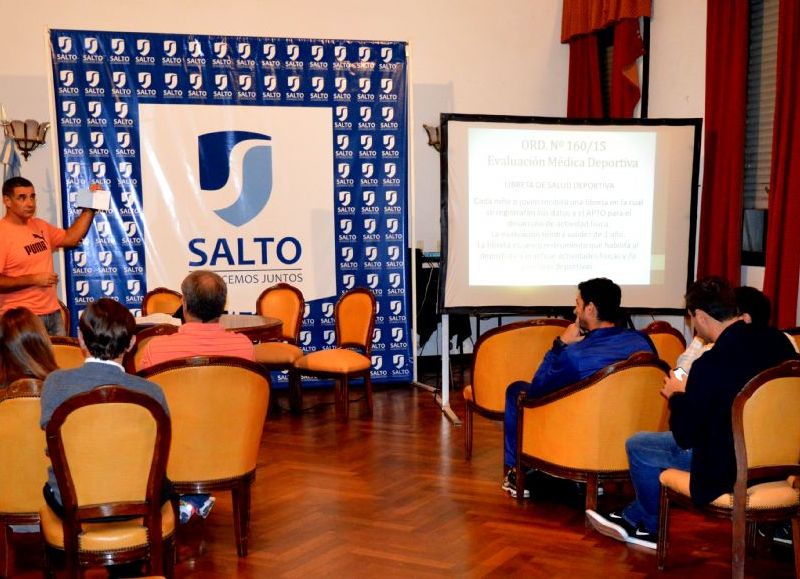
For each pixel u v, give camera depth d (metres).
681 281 5.51
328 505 3.81
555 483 4.11
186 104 5.98
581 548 3.30
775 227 4.91
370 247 6.38
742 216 5.52
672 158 5.42
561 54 7.59
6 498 2.82
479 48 7.41
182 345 3.21
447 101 7.39
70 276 5.93
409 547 3.31
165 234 6.03
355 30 7.12
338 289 6.36
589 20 6.91
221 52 6.00
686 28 6.08
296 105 6.15
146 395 2.41
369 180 6.32
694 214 5.45
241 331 4.48
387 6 7.16
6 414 2.69
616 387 3.37
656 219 5.46
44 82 6.52
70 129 5.84
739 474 2.70
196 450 3.11
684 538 3.42
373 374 6.53
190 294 3.26
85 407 2.36
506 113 7.53
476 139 5.30
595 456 3.45
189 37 5.94
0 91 6.45
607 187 5.42
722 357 2.80
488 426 5.28
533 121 5.33
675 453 3.17
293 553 3.26
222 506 3.88
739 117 5.37
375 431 5.16
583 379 3.40
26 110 6.50
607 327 3.58
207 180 6.05
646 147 5.41
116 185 5.93
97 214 5.93
